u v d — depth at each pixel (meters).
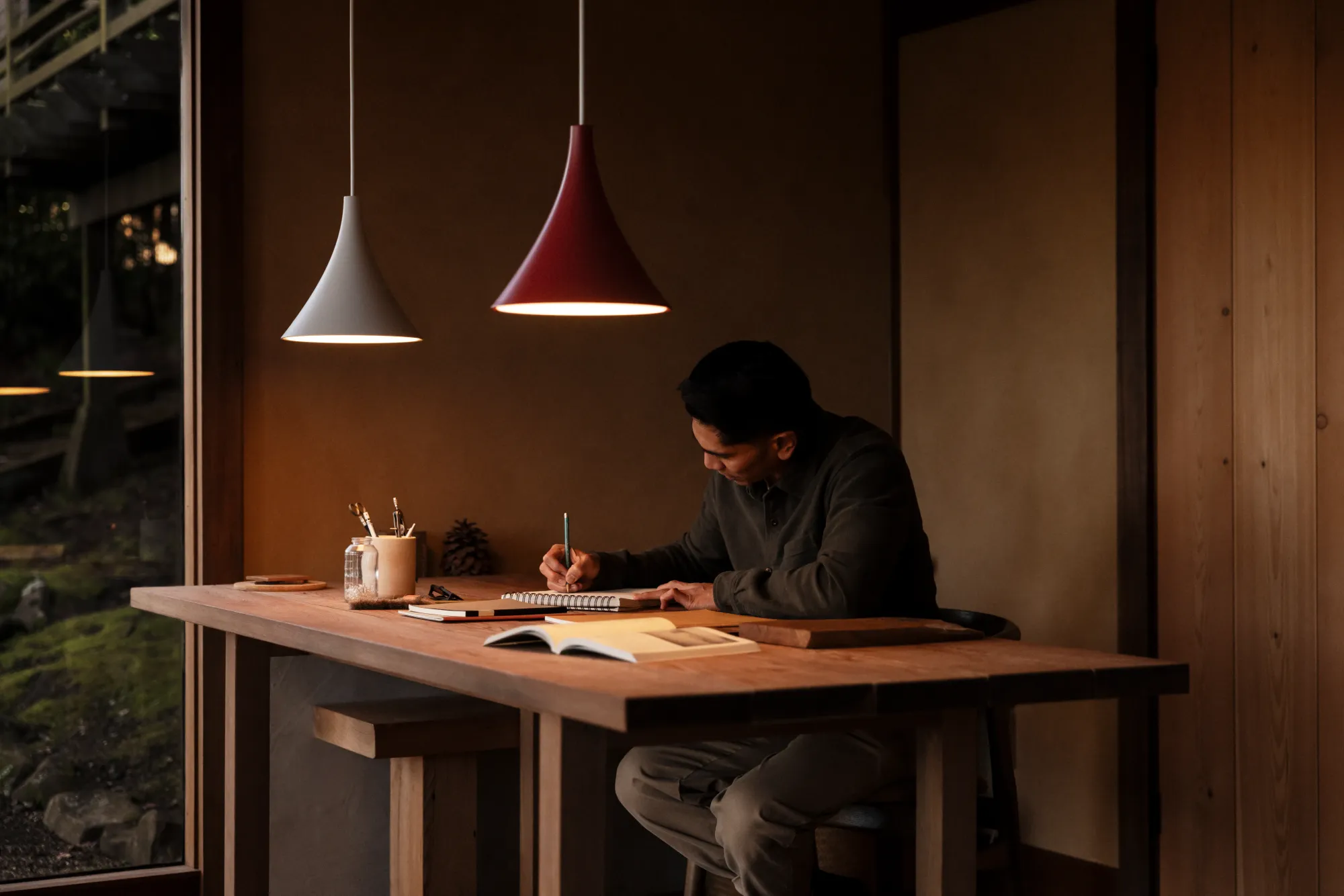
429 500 3.17
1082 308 3.32
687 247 3.53
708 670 1.55
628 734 1.55
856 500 2.19
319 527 3.05
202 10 2.92
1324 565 2.78
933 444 3.74
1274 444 2.88
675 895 3.34
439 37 3.20
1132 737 3.17
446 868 2.71
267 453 2.99
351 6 3.07
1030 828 3.45
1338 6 2.77
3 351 2.85
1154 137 3.15
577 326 3.37
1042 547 3.43
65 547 2.90
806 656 1.69
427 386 3.17
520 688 1.49
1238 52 2.96
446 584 2.76
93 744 2.92
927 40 3.73
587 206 2.04
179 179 3.02
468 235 3.23
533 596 2.23
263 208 2.99
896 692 1.48
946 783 1.69
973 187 3.61
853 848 2.83
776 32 3.67
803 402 2.29
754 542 2.54
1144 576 3.14
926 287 3.75
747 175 3.62
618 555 2.60
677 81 3.52
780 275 3.66
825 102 3.74
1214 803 3.01
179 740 3.00
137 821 2.96
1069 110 3.35
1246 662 2.94
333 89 3.08
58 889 2.79
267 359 2.99
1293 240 2.85
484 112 3.26
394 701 2.91
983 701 1.53
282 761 2.99
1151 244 3.16
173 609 2.47
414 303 3.16
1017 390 3.49
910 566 2.34
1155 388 3.15
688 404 2.29
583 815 1.52
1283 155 2.87
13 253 2.86
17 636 2.86
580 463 3.37
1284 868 2.86
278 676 2.98
